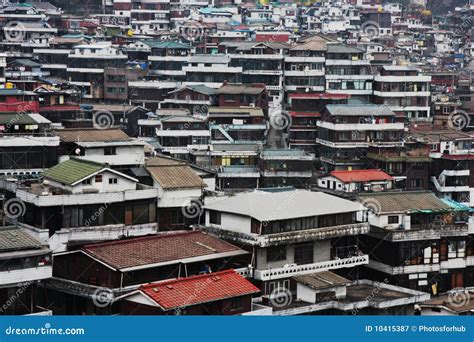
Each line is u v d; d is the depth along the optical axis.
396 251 132.00
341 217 126.56
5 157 138.62
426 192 142.50
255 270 116.69
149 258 109.25
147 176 132.25
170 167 135.25
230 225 122.00
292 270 119.56
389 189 175.88
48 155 141.75
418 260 133.75
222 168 182.75
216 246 117.00
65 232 118.31
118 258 107.88
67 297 109.81
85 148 141.75
